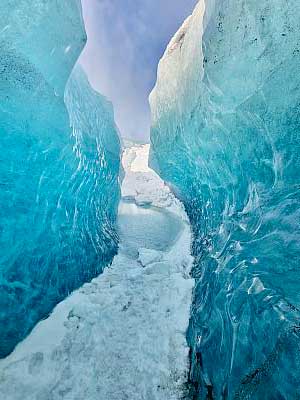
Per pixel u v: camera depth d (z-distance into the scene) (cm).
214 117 566
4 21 374
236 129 475
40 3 419
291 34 310
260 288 306
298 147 296
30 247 486
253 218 389
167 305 593
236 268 390
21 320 466
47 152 506
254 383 267
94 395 406
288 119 314
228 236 491
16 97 414
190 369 445
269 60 345
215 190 682
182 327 528
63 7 471
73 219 663
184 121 801
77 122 714
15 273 452
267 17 340
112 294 634
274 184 344
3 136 400
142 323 545
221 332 392
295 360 225
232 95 444
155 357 467
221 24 449
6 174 414
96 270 749
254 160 413
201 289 572
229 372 329
